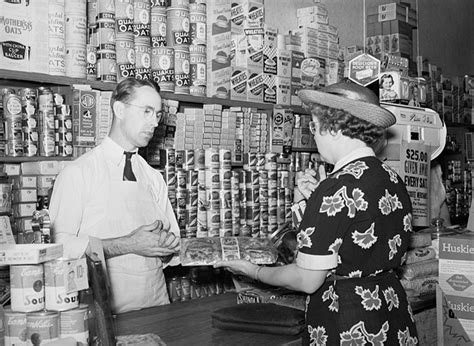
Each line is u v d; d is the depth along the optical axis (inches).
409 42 251.8
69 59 135.3
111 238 118.7
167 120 151.5
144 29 148.5
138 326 99.7
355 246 84.0
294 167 186.2
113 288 123.0
